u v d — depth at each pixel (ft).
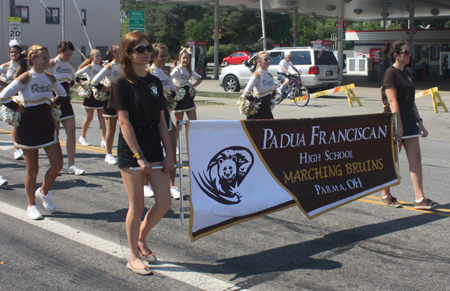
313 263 12.57
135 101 10.94
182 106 21.88
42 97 15.46
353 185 15.44
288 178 13.79
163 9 191.31
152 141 11.37
